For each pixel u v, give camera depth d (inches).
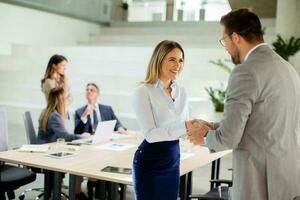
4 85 329.1
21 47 347.3
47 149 124.8
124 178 97.6
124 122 271.7
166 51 93.2
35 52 345.7
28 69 343.3
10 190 122.0
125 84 306.2
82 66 336.2
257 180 69.1
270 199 68.7
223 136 67.1
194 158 122.0
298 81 72.7
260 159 68.7
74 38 404.8
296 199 66.8
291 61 299.3
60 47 345.1
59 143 135.9
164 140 88.9
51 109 145.2
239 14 70.8
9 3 336.5
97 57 338.0
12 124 300.5
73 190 106.7
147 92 92.9
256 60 68.6
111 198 110.0
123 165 109.7
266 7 388.8
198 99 273.6
